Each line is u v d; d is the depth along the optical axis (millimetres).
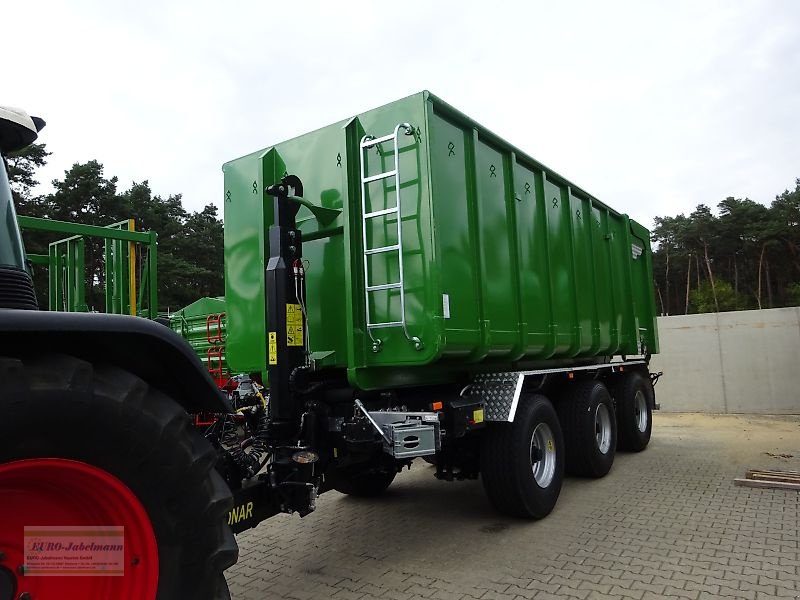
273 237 4441
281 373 4297
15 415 1806
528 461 5590
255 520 3898
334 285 4812
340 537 5367
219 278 39031
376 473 5820
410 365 4547
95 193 32000
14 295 2291
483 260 5191
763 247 58656
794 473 7352
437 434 4609
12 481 1963
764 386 13797
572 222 7406
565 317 6941
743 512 5797
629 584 4078
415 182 4488
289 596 4078
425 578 4312
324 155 4855
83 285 5996
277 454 4184
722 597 3840
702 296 57000
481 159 5430
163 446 2131
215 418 4191
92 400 1961
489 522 5699
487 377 5738
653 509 5977
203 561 2211
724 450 9352
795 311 13562
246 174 5109
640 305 10328
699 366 14453
